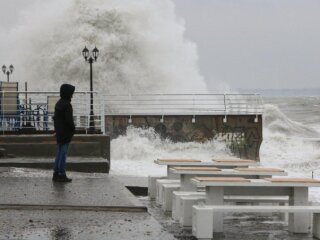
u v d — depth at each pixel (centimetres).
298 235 1274
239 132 4119
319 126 7719
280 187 1287
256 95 4694
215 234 1270
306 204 1281
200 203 1281
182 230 1291
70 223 1124
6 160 1964
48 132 2278
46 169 1900
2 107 2319
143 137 4088
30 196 1363
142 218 1189
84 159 2011
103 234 1048
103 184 1584
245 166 1653
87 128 2345
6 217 1162
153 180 1706
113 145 3997
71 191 1448
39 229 1068
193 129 4109
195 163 1648
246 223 1398
